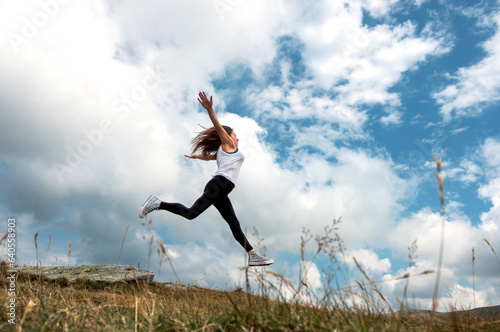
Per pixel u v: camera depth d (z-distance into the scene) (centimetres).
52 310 288
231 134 471
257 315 232
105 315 289
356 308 238
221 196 418
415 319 269
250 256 411
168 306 330
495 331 245
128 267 716
